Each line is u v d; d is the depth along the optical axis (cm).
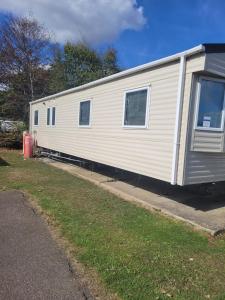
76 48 2652
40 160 1231
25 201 573
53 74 2405
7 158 1241
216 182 641
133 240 398
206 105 535
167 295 276
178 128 534
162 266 330
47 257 341
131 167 687
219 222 481
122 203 582
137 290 281
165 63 570
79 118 979
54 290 278
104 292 276
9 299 263
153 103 607
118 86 739
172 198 635
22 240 388
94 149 877
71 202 571
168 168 564
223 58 518
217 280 307
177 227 458
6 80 2195
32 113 1572
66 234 409
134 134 674
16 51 2217
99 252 356
